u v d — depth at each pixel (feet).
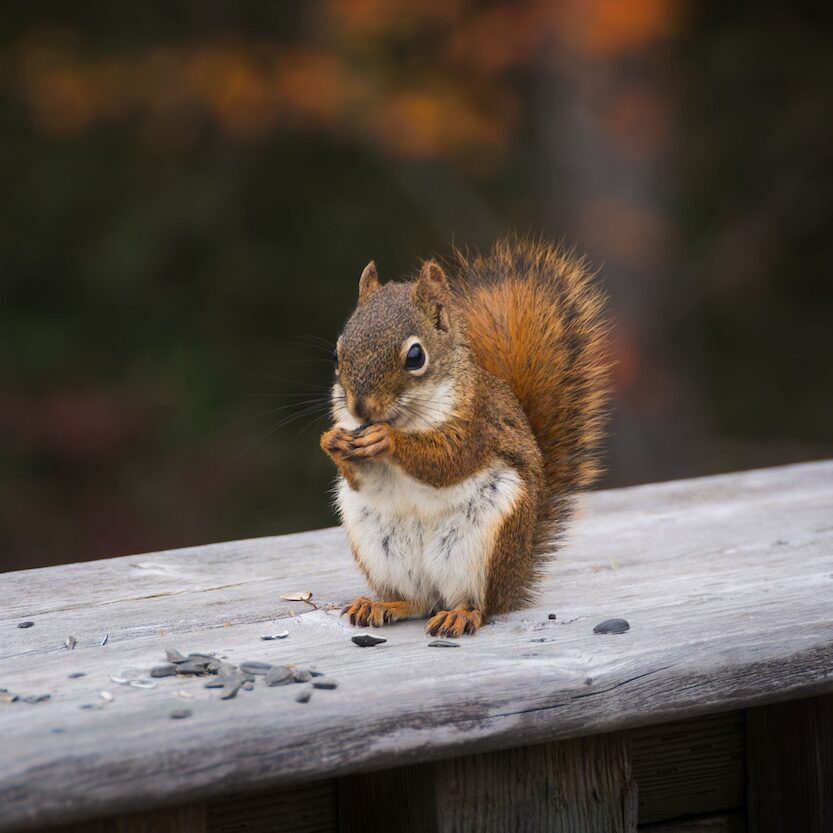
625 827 14.43
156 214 55.42
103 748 11.60
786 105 60.85
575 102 50.24
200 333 55.57
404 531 16.42
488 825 13.75
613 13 47.75
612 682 13.78
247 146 55.83
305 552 19.24
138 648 14.90
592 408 18.56
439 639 15.16
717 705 14.33
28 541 50.14
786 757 16.02
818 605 15.92
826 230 61.05
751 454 55.36
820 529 19.79
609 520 20.57
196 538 50.72
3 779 11.12
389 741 12.71
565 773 14.11
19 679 13.73
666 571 17.83
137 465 52.29
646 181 51.11
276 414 53.88
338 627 15.79
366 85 47.50
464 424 16.19
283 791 14.08
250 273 55.77
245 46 49.26
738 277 57.11
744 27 60.64
